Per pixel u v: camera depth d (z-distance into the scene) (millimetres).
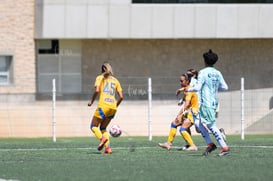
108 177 34156
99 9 88125
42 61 92438
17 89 89125
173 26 89125
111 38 89125
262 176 34281
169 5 88875
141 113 81500
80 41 92875
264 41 94438
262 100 81000
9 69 90562
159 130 80250
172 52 93750
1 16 89750
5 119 79688
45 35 88625
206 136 44062
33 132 79625
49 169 37688
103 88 46594
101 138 46594
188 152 47906
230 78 84812
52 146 55656
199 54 93938
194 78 50250
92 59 93062
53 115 69750
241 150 48938
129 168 37688
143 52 93438
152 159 42406
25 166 39219
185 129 49906
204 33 89562
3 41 89938
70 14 88188
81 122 80125
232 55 94188
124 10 88375
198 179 33312
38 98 84312
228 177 33938
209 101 42625
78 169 37500
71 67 93000
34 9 89312
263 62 94562
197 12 89312
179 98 82812
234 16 89812
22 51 90125
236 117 81375
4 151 49781
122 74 93438
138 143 59469
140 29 88688
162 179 33312
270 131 80812
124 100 82938
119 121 80688
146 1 88938
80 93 86500
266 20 90250
